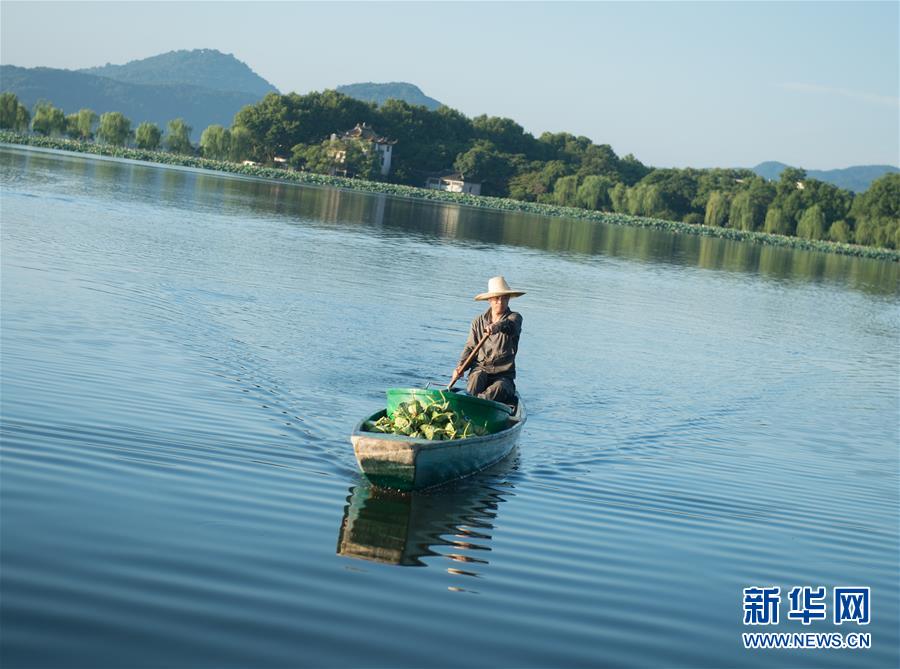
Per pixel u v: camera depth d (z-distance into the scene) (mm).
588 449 12594
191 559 7125
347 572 7320
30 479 8422
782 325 31953
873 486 12188
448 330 21016
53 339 14359
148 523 7754
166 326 16766
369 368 16031
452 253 43156
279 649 5871
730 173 179750
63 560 6785
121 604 6211
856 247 123312
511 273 37594
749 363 22453
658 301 34156
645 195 152125
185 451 9930
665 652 6500
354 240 42969
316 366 15555
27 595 6156
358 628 6316
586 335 23453
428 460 9656
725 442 13953
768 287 49281
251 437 10883
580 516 9586
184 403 11922
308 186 116000
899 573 8789
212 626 6066
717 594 7750
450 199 136000
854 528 10109
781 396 18531
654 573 8078
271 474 9648
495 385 12711
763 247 108062
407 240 47531
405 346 18500
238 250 31656
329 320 20141
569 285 35875
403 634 6305
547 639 6484
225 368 14289
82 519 7637
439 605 6879
